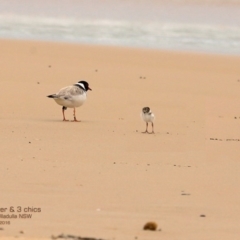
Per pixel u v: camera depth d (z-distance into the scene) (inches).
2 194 470.3
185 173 550.9
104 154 605.0
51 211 436.5
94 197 473.1
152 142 665.6
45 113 809.5
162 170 556.7
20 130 695.7
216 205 468.4
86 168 551.2
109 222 419.2
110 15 1861.5
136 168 559.5
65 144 639.1
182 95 957.2
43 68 1127.6
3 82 991.6
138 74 1113.4
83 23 1712.6
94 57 1261.1
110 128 731.4
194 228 416.2
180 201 473.4
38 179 511.5
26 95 911.0
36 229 396.5
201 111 855.7
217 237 400.5
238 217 443.8
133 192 489.7
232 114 844.0
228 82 1075.3
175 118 807.1
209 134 720.3
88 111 832.9
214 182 527.2
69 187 494.6
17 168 540.7
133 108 861.2
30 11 1886.1
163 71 1148.5
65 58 1235.2
